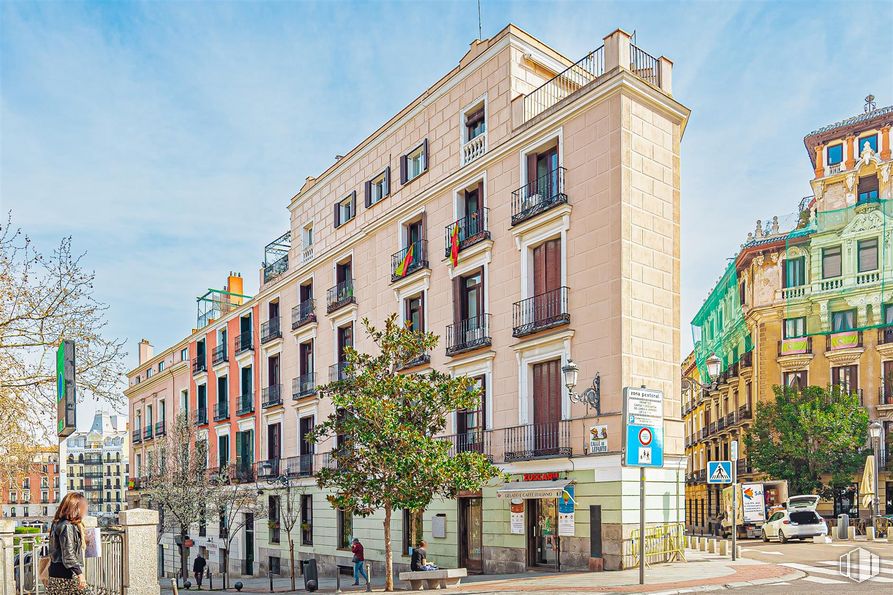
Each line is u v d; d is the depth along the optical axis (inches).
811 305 1857.8
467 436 990.4
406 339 762.2
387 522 741.9
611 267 818.2
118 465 5698.8
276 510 1448.1
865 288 1777.8
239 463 1624.0
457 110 1074.1
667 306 852.0
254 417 1583.4
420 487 713.6
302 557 1358.3
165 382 2121.1
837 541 1141.7
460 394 754.8
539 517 873.5
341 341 1326.3
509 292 953.5
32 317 711.1
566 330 853.2
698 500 2497.5
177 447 1760.6
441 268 1075.3
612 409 797.9
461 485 727.7
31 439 761.6
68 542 355.3
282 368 1504.7
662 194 864.9
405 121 1193.4
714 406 2319.1
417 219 1148.5
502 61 992.2
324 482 773.9
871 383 1740.9
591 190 853.2
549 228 902.4
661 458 615.8
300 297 1475.1
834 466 1620.3
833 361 1807.3
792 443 1663.4
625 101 837.2
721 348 2203.5
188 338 1977.1
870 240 1795.0
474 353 992.2
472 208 1051.3
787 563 741.3
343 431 759.7
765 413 1754.4
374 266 1238.3
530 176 948.0
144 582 443.2
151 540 450.3
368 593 716.7
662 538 791.7
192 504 1502.2
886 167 1825.8
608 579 653.3
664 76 898.1
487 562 928.9
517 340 929.5
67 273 731.4
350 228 1325.0
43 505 5191.9
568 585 615.8
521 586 637.3
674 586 565.9
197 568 1304.1
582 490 810.2
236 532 1529.3
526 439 894.4
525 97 964.6
